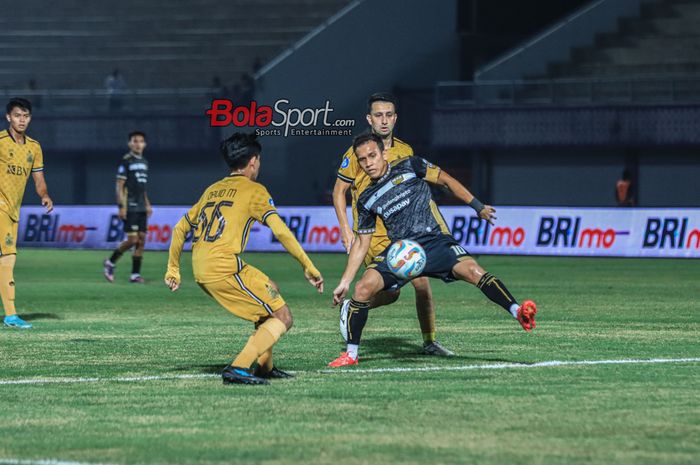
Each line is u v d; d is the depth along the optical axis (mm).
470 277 18047
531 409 14703
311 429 13531
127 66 85062
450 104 69688
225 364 19172
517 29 76000
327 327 24859
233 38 86188
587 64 71812
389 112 19359
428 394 15828
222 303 16656
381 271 18469
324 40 72688
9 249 25203
